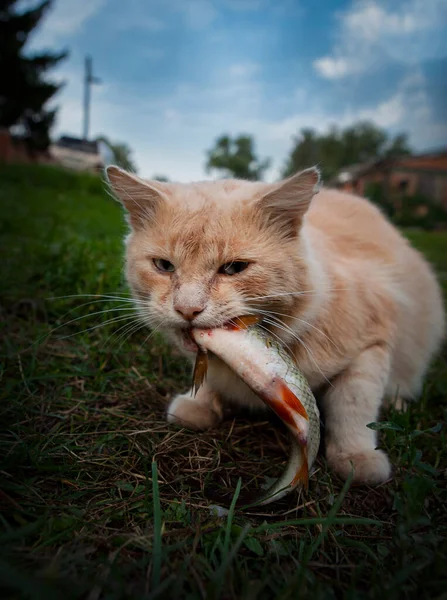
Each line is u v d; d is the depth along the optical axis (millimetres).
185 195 271
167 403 313
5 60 3348
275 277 250
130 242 291
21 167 1793
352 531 198
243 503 208
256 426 294
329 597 149
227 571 156
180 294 242
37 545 169
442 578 159
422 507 195
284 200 253
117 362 349
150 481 217
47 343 355
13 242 567
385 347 286
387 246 357
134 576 157
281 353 221
